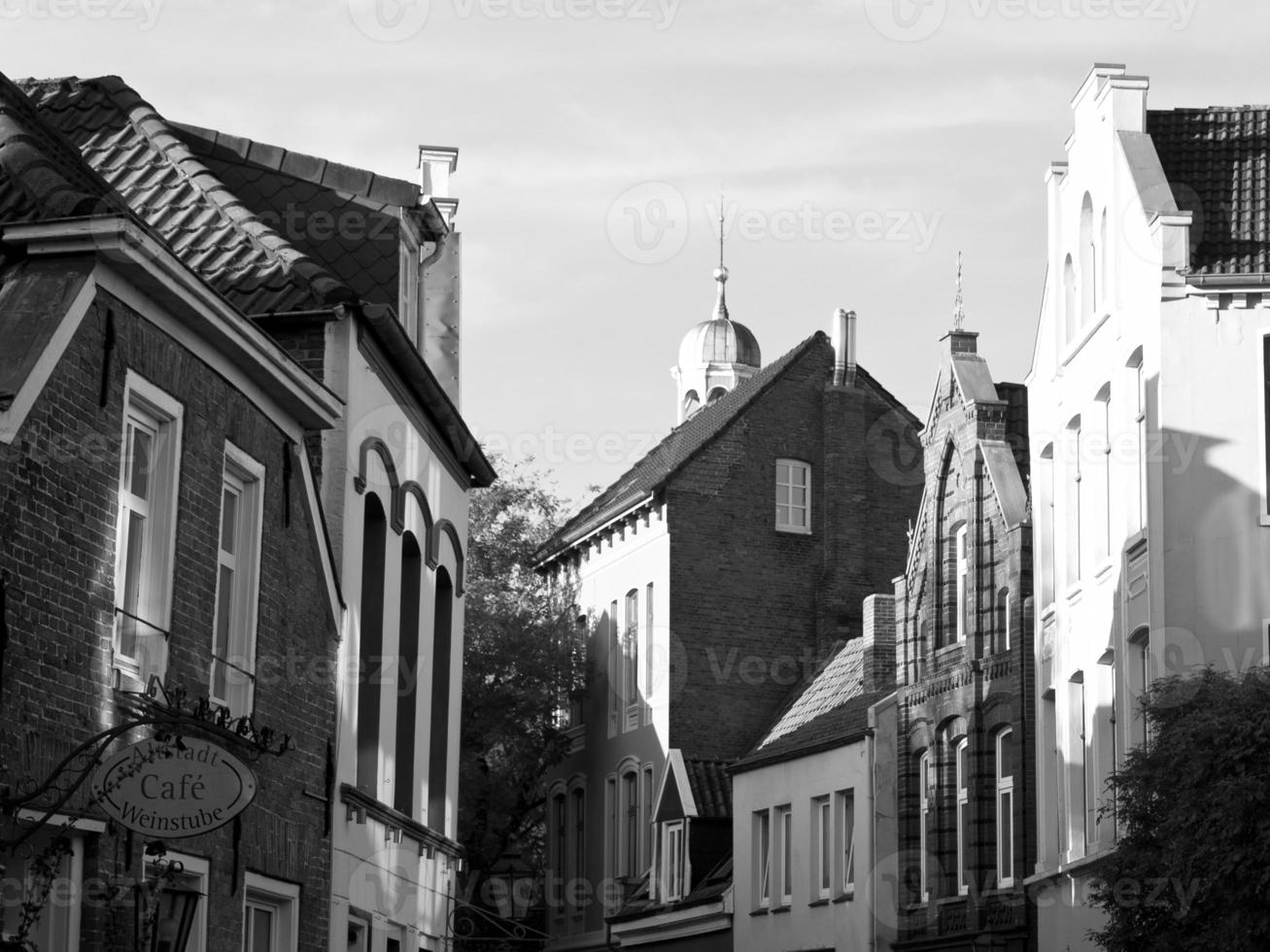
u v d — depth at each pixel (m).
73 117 22.00
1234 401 28.11
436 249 26.56
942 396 40.06
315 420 18.78
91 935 13.66
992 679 37.22
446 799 27.28
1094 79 31.59
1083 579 31.95
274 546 18.12
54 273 13.70
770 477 53.84
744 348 73.00
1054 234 33.84
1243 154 30.11
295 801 18.72
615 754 54.56
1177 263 28.33
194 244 20.86
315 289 20.59
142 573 15.12
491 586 53.47
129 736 14.39
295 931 18.64
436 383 24.11
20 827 12.57
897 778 40.91
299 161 24.70
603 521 55.56
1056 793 33.62
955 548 39.56
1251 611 27.70
